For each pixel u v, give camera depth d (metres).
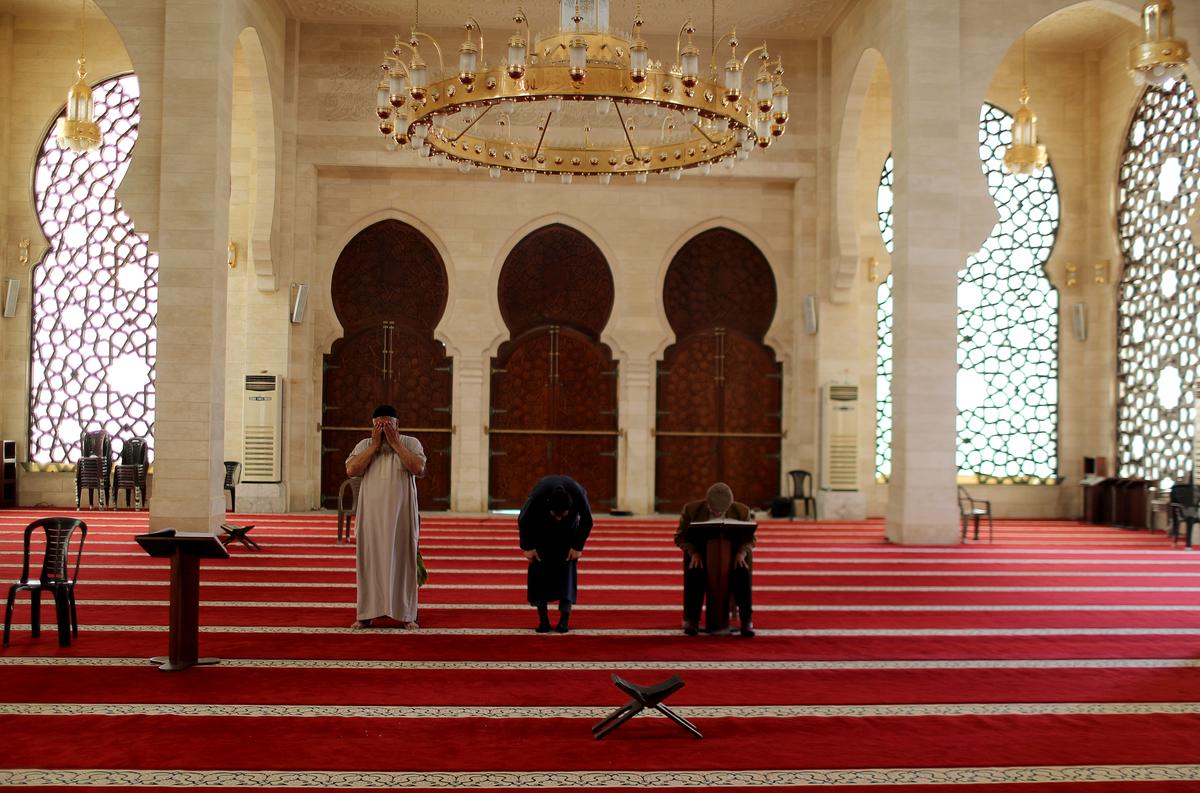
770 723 4.62
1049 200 15.92
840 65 14.62
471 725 4.53
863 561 10.48
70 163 15.38
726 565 6.68
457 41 15.07
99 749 4.10
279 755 4.06
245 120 14.80
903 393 11.97
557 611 7.41
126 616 6.90
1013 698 5.11
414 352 15.28
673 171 10.56
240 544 10.95
